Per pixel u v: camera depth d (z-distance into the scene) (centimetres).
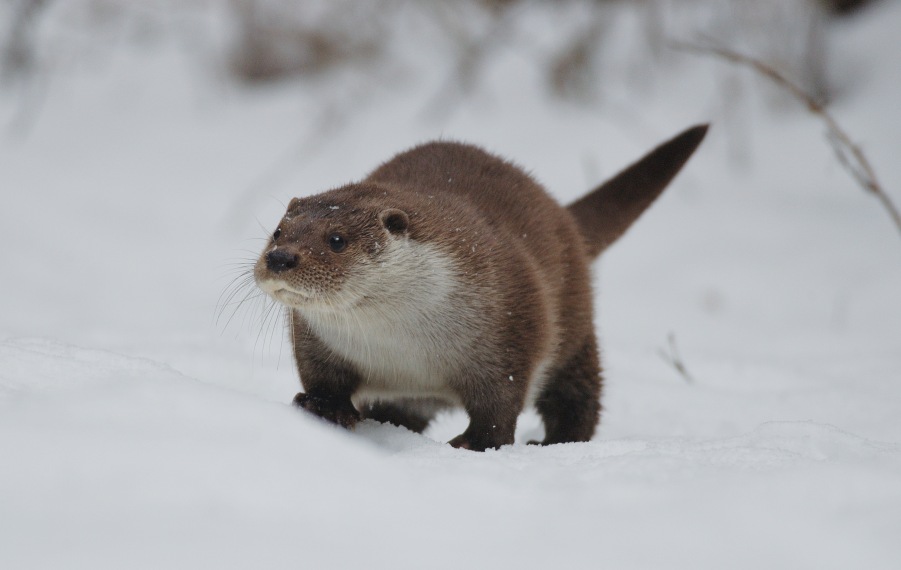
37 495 609
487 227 1224
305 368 1202
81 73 3353
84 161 2981
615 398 1523
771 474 786
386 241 1133
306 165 2905
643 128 2900
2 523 578
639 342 2058
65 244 2511
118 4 3441
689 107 2980
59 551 554
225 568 556
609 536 657
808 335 2106
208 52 3409
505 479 804
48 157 2988
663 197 2720
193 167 2955
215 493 637
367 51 3225
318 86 3256
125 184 2862
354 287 1121
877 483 747
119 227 2633
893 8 3095
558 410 1396
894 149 2731
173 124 3164
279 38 3297
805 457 904
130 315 2111
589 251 1506
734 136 2881
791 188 2736
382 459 765
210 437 707
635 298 2305
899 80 2895
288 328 1256
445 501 708
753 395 1530
